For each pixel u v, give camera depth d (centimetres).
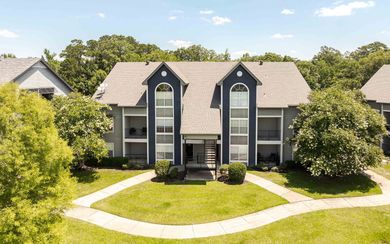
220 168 2775
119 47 7606
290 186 2488
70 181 1240
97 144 2623
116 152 3183
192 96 3162
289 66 3478
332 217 1902
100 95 3231
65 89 3475
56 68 6562
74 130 2542
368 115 2603
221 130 2942
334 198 2227
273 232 1731
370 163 2405
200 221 1888
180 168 2997
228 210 2039
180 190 2417
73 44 6931
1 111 1049
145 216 1950
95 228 1772
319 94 2738
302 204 2125
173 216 1953
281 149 3047
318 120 2498
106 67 6638
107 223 1847
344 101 2572
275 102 3017
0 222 954
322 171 2502
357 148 2322
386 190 2383
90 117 2695
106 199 2220
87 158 2884
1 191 1012
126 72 3516
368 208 2039
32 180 1057
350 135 2325
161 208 2072
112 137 3169
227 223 1858
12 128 1074
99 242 1614
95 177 2739
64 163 1247
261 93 3136
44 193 1130
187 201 2192
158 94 3036
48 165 1138
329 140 2353
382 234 1689
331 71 6625
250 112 2989
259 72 3409
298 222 1845
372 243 1605
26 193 1059
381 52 6525
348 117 2498
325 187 2458
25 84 2908
